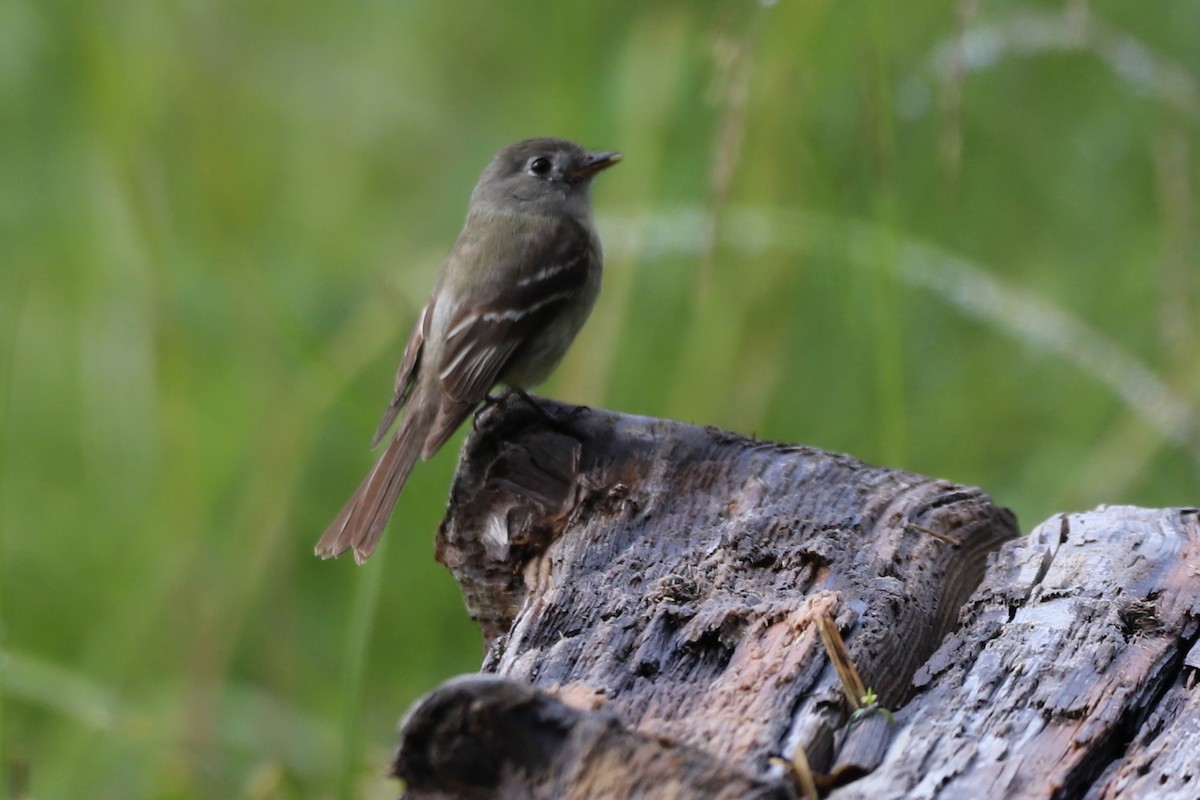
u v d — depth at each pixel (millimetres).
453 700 4551
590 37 13016
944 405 11430
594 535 6613
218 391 12352
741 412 11109
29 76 14633
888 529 6484
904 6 12328
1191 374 9930
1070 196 12141
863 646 5621
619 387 11398
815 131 11477
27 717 10742
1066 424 11281
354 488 11969
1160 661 5355
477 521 7188
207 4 15750
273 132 15680
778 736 5117
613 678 5523
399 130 15875
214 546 11281
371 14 16703
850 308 11195
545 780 4562
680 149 11961
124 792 10211
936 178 12078
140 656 10781
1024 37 9820
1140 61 9617
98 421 12430
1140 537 6184
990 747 5020
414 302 11938
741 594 5938
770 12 10711
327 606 11398
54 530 11930
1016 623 5680
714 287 11266
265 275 13211
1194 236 10031
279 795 9719
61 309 14023
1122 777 4938
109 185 12891
